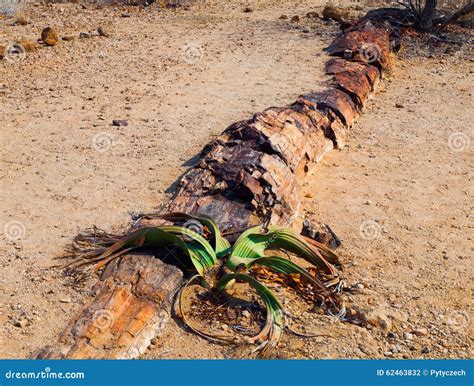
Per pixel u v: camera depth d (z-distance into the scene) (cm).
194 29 873
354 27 799
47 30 768
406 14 876
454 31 880
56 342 389
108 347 386
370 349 401
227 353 391
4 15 916
